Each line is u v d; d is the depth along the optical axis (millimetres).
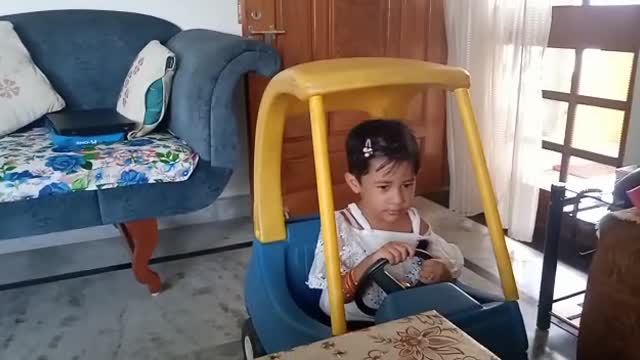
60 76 2332
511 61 2467
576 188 1822
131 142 2039
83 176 1829
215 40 2088
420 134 2934
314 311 1472
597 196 1737
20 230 1806
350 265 1283
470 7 2541
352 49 2686
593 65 2377
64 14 2342
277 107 1271
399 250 1210
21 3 2309
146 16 2459
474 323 1051
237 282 2129
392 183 1259
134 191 1915
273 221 1414
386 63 1140
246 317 1880
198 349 1700
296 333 1242
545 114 2598
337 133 2756
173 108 2193
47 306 1966
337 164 2781
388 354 750
